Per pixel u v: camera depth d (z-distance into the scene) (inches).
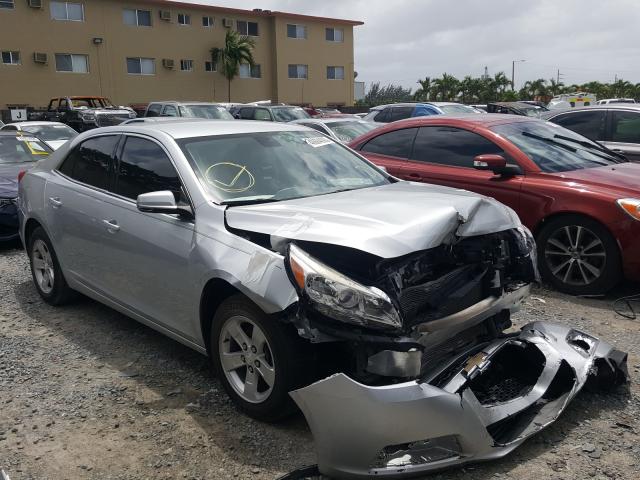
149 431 134.3
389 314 112.8
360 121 498.6
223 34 1556.3
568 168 235.9
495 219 139.3
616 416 135.5
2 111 1247.5
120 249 168.1
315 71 1718.8
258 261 126.3
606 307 207.0
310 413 112.3
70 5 1322.6
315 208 138.5
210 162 159.9
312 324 115.5
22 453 127.2
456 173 252.1
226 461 123.1
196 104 759.7
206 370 163.9
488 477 114.7
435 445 111.7
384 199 144.6
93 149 193.2
